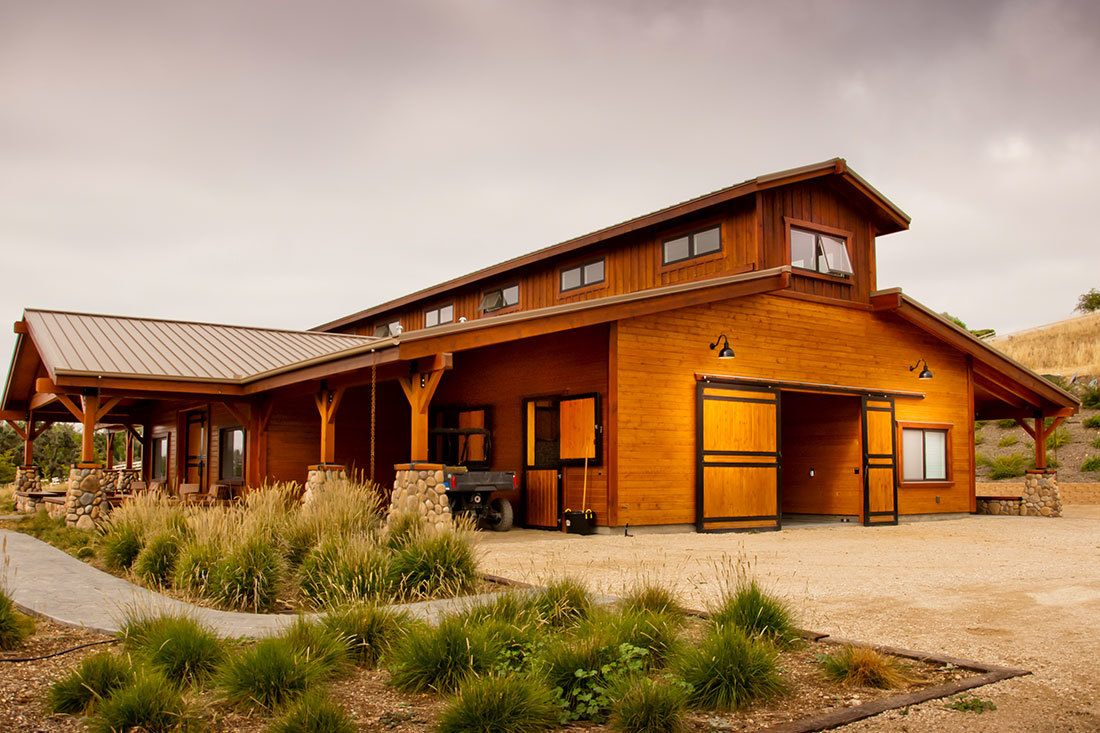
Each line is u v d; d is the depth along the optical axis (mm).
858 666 4566
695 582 7871
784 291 15008
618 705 4047
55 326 16391
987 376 18281
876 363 16375
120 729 3752
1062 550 11031
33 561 8891
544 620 5625
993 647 5348
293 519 8516
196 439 19812
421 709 4227
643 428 13000
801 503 17000
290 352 17547
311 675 4363
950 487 17469
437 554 7254
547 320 11953
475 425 16156
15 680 4520
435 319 22297
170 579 7562
